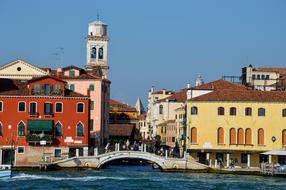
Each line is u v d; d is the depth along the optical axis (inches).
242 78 5679.1
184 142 4365.2
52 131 3880.4
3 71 4532.5
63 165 3757.4
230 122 3993.6
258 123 3978.8
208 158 3993.6
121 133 5433.1
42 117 3880.4
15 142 3838.6
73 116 3914.9
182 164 3811.5
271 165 3703.3
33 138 3828.7
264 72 5625.0
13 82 3986.2
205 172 3796.8
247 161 4001.0
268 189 3011.8
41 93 3887.8
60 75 4662.9
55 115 3897.6
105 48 6200.8
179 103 6018.7
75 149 3909.9
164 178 3415.4
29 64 4552.2
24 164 3833.7
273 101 3966.5
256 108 3981.3
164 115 6097.4
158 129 6181.1
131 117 6481.3
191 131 4028.1
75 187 2923.2
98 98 4640.8
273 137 3964.1
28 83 3909.9
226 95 4033.0
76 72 4692.4
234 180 3405.5
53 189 2837.1
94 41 6181.1
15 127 3855.8
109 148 3964.1
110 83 5022.1
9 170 3233.3
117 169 4089.6
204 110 4018.2
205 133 4013.3
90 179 3257.9
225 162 4042.8
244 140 3978.8
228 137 3986.2
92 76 4677.7
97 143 4613.7
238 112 3991.1
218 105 4003.4
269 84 5506.9
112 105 6579.7
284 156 3998.5
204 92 4640.8
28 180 3157.0
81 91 4640.8
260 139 3981.3
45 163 3727.9
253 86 5142.7
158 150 4111.7
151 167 4537.4
